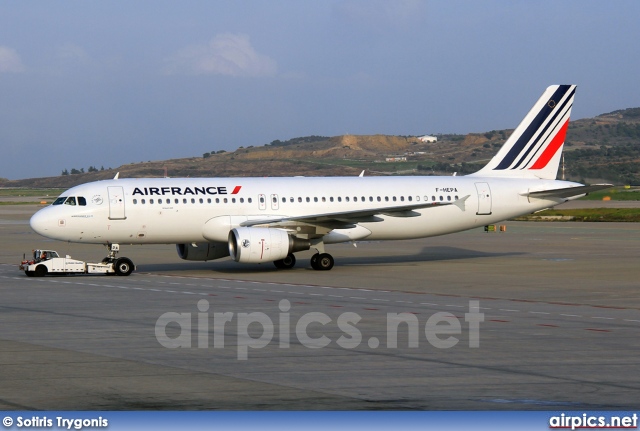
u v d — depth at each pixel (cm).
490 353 3641
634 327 4409
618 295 5938
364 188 8500
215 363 3419
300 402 2767
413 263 8794
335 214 7650
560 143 9144
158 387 2984
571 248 10669
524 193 8844
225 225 7975
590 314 4928
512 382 3073
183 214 7906
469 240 12288
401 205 8300
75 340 3988
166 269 8300
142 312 4991
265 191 8206
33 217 7675
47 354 3619
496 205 8756
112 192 7781
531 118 9056
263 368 3319
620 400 2809
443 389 2961
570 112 9150
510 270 7919
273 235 7550
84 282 6906
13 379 3116
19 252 10756
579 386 3012
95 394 2880
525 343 3897
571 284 6669
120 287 6488
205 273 7800
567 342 3928
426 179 8762
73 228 7656
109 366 3359
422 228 8588
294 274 7638
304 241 7844
